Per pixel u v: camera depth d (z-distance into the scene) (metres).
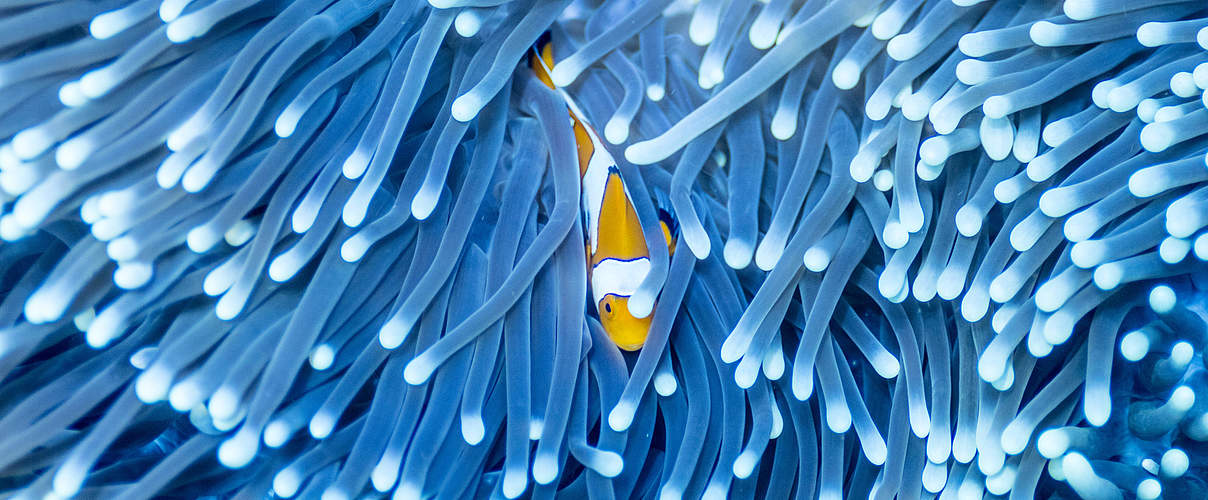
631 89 0.41
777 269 0.39
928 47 0.39
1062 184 0.37
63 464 0.37
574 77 0.40
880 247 0.40
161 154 0.38
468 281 0.40
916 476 0.39
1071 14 0.37
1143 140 0.35
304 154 0.38
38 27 0.37
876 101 0.38
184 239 0.38
